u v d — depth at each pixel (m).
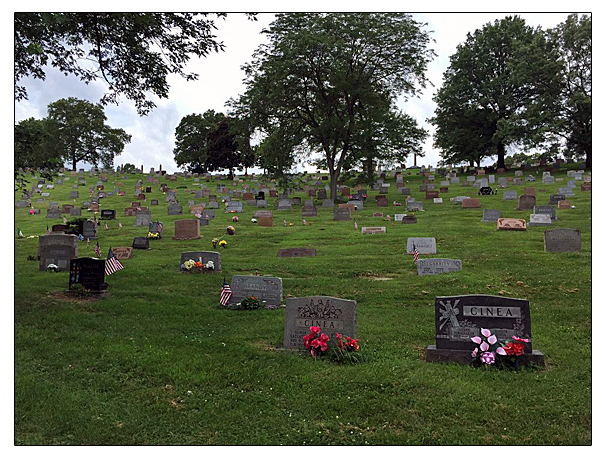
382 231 27.75
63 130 93.56
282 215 39.84
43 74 15.91
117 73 18.14
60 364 8.88
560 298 13.85
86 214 42.00
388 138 49.44
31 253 23.14
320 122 49.03
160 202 51.50
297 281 16.98
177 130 104.69
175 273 18.56
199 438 6.69
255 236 28.98
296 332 10.21
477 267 18.08
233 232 29.88
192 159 104.50
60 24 13.86
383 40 44.97
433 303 14.07
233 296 13.96
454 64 68.81
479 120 68.06
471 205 37.50
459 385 8.00
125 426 6.91
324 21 43.62
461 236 25.09
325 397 7.71
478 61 66.81
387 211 39.72
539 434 6.60
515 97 66.00
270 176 49.94
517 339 8.76
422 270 17.64
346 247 24.19
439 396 7.65
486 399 7.52
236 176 87.38
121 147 101.31
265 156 49.72
